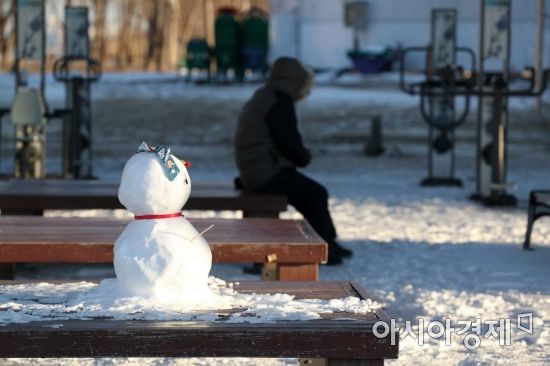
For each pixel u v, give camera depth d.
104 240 11.95
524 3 54.78
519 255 16.97
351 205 23.05
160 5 98.69
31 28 24.66
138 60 111.50
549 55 52.75
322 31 65.81
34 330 7.52
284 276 12.11
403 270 15.64
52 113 24.55
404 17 62.81
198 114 43.62
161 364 10.58
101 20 95.62
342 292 9.16
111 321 7.79
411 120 42.31
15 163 24.22
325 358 7.85
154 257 8.08
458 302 13.18
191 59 58.88
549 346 11.16
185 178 8.18
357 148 35.97
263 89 16.69
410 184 27.34
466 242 18.22
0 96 48.44
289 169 16.67
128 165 8.10
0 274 13.12
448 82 25.61
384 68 61.84
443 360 10.59
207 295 8.34
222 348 7.64
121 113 43.75
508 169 30.78
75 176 27.08
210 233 12.68
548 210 17.11
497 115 22.78
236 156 16.72
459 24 58.19
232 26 57.31
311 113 43.59
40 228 12.86
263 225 13.47
